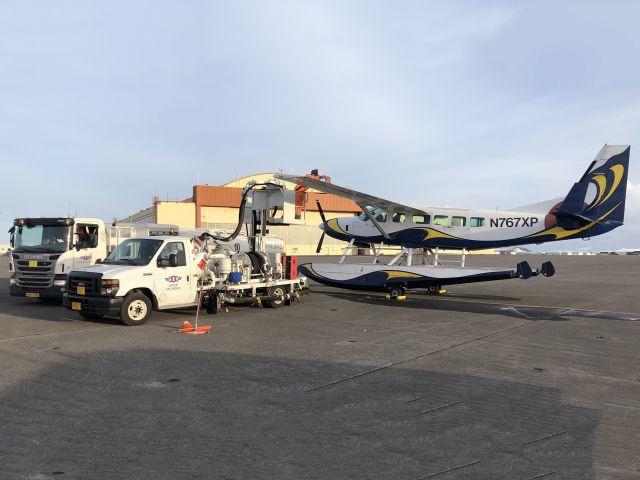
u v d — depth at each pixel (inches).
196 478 125.3
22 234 478.0
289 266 478.3
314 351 275.3
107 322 373.1
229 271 421.1
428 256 651.5
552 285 757.9
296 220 503.8
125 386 205.3
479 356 267.0
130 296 355.3
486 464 135.2
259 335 322.0
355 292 611.2
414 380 218.5
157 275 368.2
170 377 219.3
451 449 145.3
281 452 142.1
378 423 166.2
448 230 591.5
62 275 465.7
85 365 239.6
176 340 303.6
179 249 386.3
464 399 192.9
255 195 485.7
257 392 199.0
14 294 474.9
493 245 580.7
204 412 175.2
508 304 504.4
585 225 548.1
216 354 265.7
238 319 390.0
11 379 214.4
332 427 162.2
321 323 372.2
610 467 133.8
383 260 1545.3
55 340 301.7
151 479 124.5
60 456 137.6
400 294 528.4
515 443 150.3
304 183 542.9
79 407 179.0
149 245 381.4
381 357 261.9
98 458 136.6
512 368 241.8
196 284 393.4
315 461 136.3
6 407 178.4
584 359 262.8
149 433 155.3
